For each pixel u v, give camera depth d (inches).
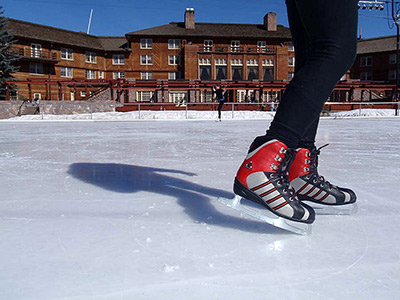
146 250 34.3
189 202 53.2
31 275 28.9
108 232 39.7
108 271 29.6
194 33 1446.9
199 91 1055.6
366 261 31.9
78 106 838.5
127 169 85.1
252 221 43.8
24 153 119.9
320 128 289.1
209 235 38.6
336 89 1099.3
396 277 28.8
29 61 1266.0
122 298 25.2
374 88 1095.0
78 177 74.5
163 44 1439.5
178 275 28.8
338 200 45.8
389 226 42.3
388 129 274.8
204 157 108.7
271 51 1443.2
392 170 84.7
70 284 27.3
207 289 26.6
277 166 38.2
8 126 336.5
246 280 28.0
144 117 587.8
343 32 36.4
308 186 45.6
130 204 52.2
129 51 1432.1
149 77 1449.3
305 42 47.0
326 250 34.4
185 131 250.5
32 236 38.5
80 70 1406.3
